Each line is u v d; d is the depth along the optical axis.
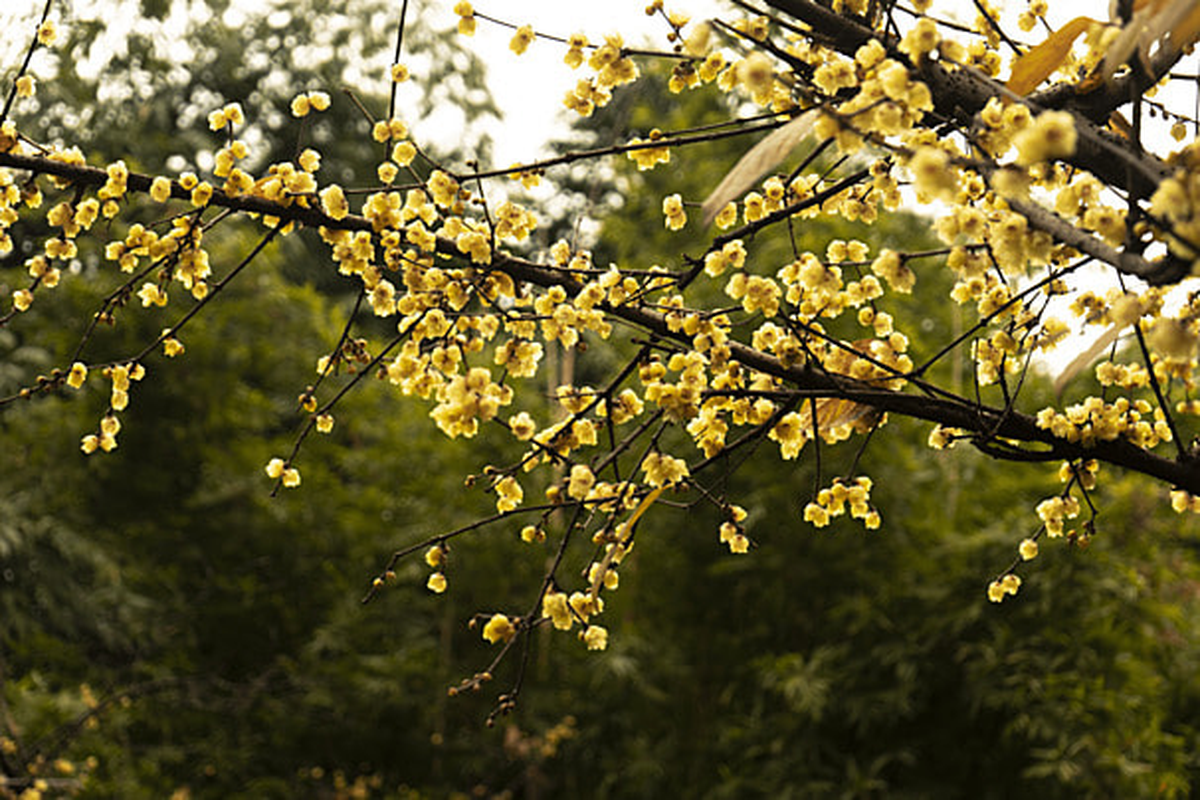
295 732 6.10
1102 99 1.01
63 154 1.23
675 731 5.35
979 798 4.47
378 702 5.99
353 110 9.72
